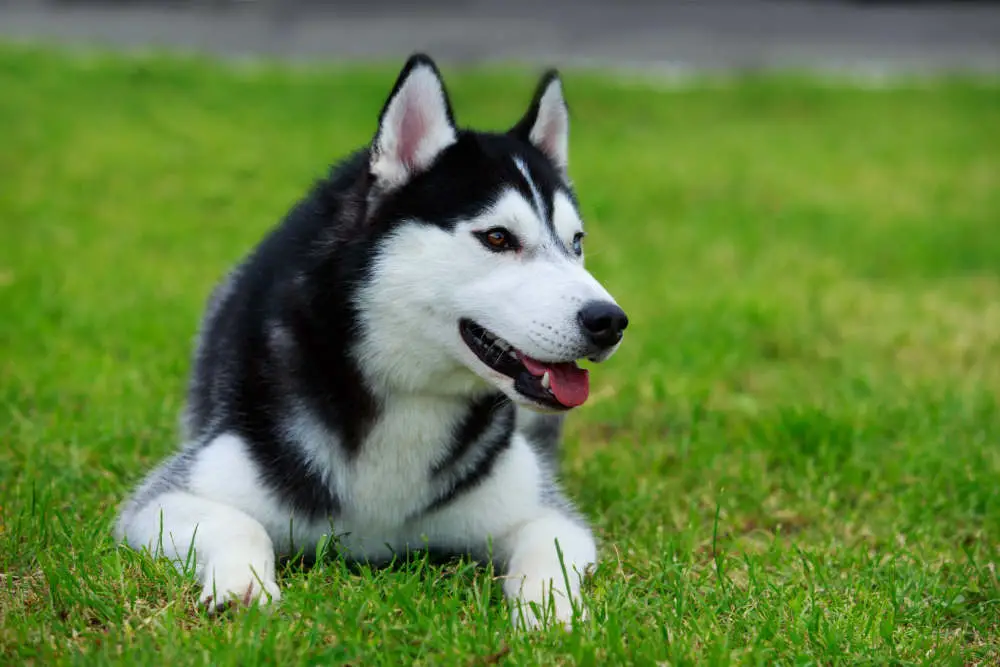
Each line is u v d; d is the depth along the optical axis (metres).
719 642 3.62
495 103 17.53
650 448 6.08
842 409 6.75
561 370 4.00
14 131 14.38
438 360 4.12
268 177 13.36
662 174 14.80
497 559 4.42
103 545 4.23
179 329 7.80
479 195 4.10
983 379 7.63
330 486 4.21
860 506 5.37
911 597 4.24
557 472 5.53
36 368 6.84
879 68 23.03
